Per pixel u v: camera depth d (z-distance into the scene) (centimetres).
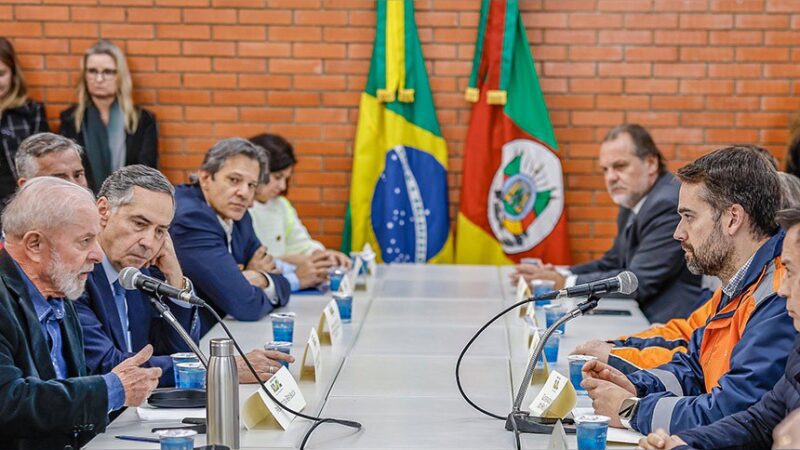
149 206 306
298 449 235
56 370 266
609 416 255
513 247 602
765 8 595
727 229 268
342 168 615
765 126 604
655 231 441
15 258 257
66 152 389
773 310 250
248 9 603
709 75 601
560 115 609
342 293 396
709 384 275
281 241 520
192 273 389
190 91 608
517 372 311
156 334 337
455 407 272
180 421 254
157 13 601
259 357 288
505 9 591
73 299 267
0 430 238
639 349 321
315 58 607
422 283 484
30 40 599
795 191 338
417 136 601
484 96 598
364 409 269
